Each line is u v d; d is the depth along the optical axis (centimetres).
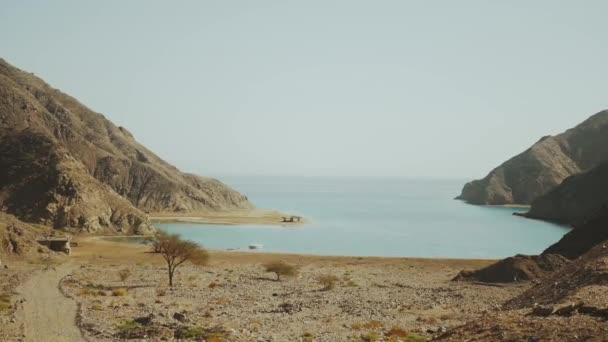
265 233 14400
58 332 3591
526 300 4303
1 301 4638
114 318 4091
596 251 4669
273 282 6919
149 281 6762
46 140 15312
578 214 19150
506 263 6994
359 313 4594
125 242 12056
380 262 9206
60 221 13138
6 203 13412
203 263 6925
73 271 7412
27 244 8719
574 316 2552
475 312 4538
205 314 4344
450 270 8312
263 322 4081
